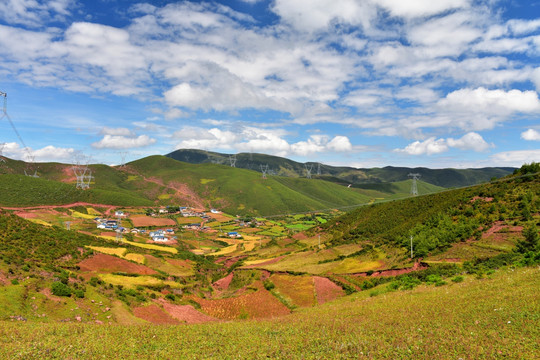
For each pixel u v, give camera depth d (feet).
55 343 78.89
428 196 416.46
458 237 256.32
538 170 312.91
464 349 61.62
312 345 74.59
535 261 159.74
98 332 91.30
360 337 76.23
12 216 264.31
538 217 238.68
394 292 175.52
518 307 84.07
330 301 207.31
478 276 159.02
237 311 214.07
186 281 301.43
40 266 177.68
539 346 59.21
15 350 72.23
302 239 519.19
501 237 229.04
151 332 93.81
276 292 243.60
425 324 82.53
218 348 77.56
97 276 213.25
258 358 68.49
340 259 337.93
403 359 61.00
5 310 111.24
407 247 288.92
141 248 389.19
